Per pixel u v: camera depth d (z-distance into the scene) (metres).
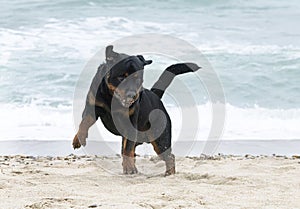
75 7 30.58
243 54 25.03
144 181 8.73
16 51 24.14
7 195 7.40
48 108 17.69
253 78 21.91
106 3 31.19
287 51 25.50
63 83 20.53
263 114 17.70
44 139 14.34
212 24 29.50
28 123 16.08
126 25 28.50
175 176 9.20
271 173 9.45
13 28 27.34
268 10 32.09
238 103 19.06
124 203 6.93
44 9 30.22
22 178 8.74
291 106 18.86
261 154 13.14
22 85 20.12
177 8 31.41
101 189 8.00
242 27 29.36
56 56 23.62
